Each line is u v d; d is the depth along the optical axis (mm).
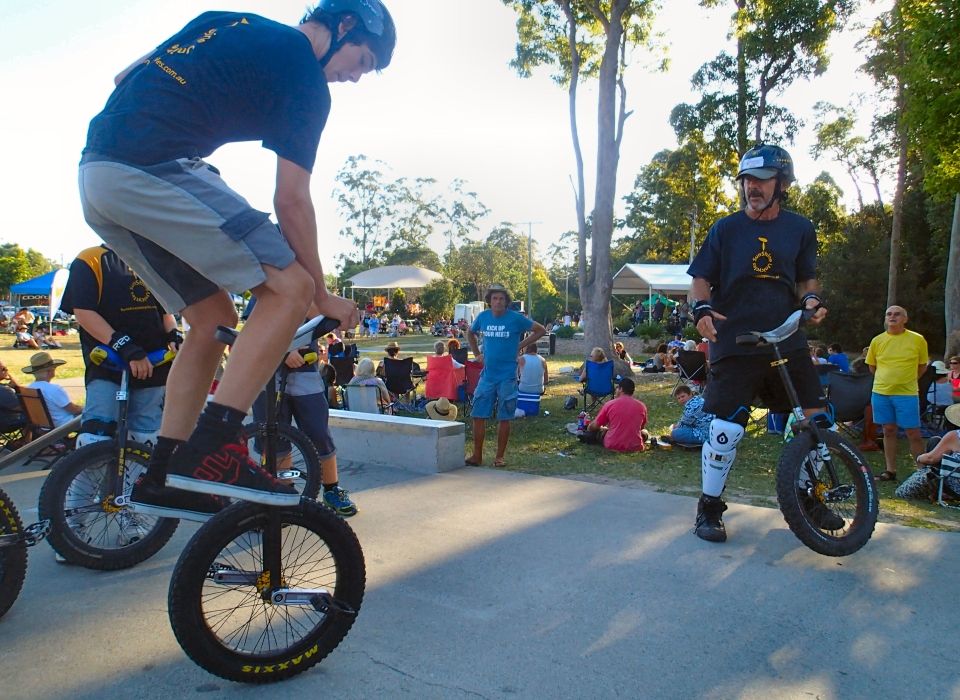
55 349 24875
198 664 2215
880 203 26922
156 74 1901
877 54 18031
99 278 3781
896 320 6285
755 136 21703
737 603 3000
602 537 3859
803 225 3793
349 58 2158
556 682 2379
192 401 2234
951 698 2297
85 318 3701
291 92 1964
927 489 5273
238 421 1944
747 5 20781
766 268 3715
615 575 3312
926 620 2848
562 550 3654
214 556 2205
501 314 6320
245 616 2783
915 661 2529
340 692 2320
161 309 4047
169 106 1870
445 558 3547
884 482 6215
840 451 3654
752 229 3770
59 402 6492
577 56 16062
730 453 3777
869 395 7699
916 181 24281
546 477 5422
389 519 4238
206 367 2256
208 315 2229
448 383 10742
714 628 2773
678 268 30547
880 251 23109
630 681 2385
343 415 6234
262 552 2346
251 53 1933
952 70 8070
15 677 2424
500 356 6254
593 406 10273
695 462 6602
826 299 23625
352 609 2436
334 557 2439
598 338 15234
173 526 3629
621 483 5461
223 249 1869
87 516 3607
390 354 11414
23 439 6844
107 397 3854
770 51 20453
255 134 2062
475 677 2408
